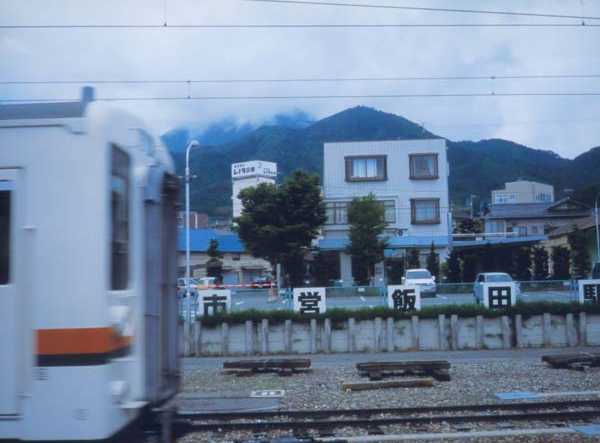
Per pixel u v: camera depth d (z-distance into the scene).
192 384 13.52
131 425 5.44
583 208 56.78
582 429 8.70
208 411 10.36
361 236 38.94
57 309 4.89
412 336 19.02
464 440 8.30
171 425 6.42
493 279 29.09
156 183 6.02
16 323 4.91
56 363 4.87
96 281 4.91
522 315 19.16
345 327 19.09
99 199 4.99
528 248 39.81
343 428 9.10
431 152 45.00
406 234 44.81
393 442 8.31
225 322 18.95
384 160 45.09
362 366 13.40
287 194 35.16
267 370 15.04
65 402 4.85
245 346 18.94
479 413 9.93
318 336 19.03
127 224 5.49
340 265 44.22
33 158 5.04
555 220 57.09
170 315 6.47
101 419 4.85
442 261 44.38
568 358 14.68
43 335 4.88
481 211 71.00
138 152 5.83
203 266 45.50
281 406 10.84
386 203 45.00
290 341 18.94
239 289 23.89
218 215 87.25
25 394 4.87
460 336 19.11
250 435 8.84
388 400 11.17
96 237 4.95
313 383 13.24
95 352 4.86
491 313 19.09
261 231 34.94
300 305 19.23
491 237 50.81
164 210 6.46
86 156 5.02
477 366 15.17
